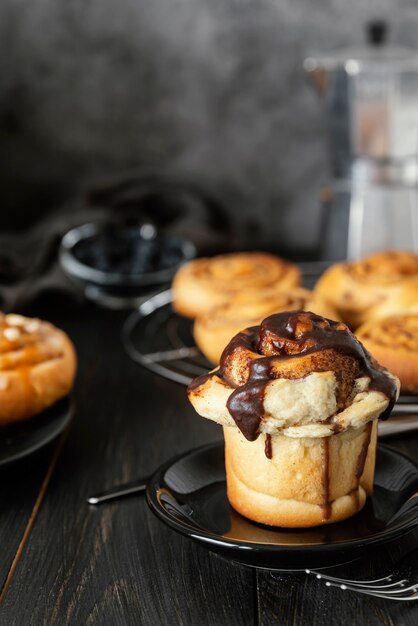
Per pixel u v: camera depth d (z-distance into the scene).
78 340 0.87
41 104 1.12
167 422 0.73
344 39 1.08
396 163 0.96
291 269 0.89
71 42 1.10
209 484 0.60
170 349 0.83
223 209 1.16
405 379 0.72
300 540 0.56
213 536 0.54
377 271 0.83
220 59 1.10
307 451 0.56
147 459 0.68
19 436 0.67
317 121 1.11
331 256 1.03
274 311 0.76
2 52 1.10
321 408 0.54
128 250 0.98
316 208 1.15
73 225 1.01
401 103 0.94
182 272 0.89
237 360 0.56
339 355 0.55
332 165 1.01
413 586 0.54
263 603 0.55
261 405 0.54
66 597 0.56
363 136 0.95
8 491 0.65
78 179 1.15
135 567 0.58
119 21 1.09
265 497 0.57
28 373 0.68
